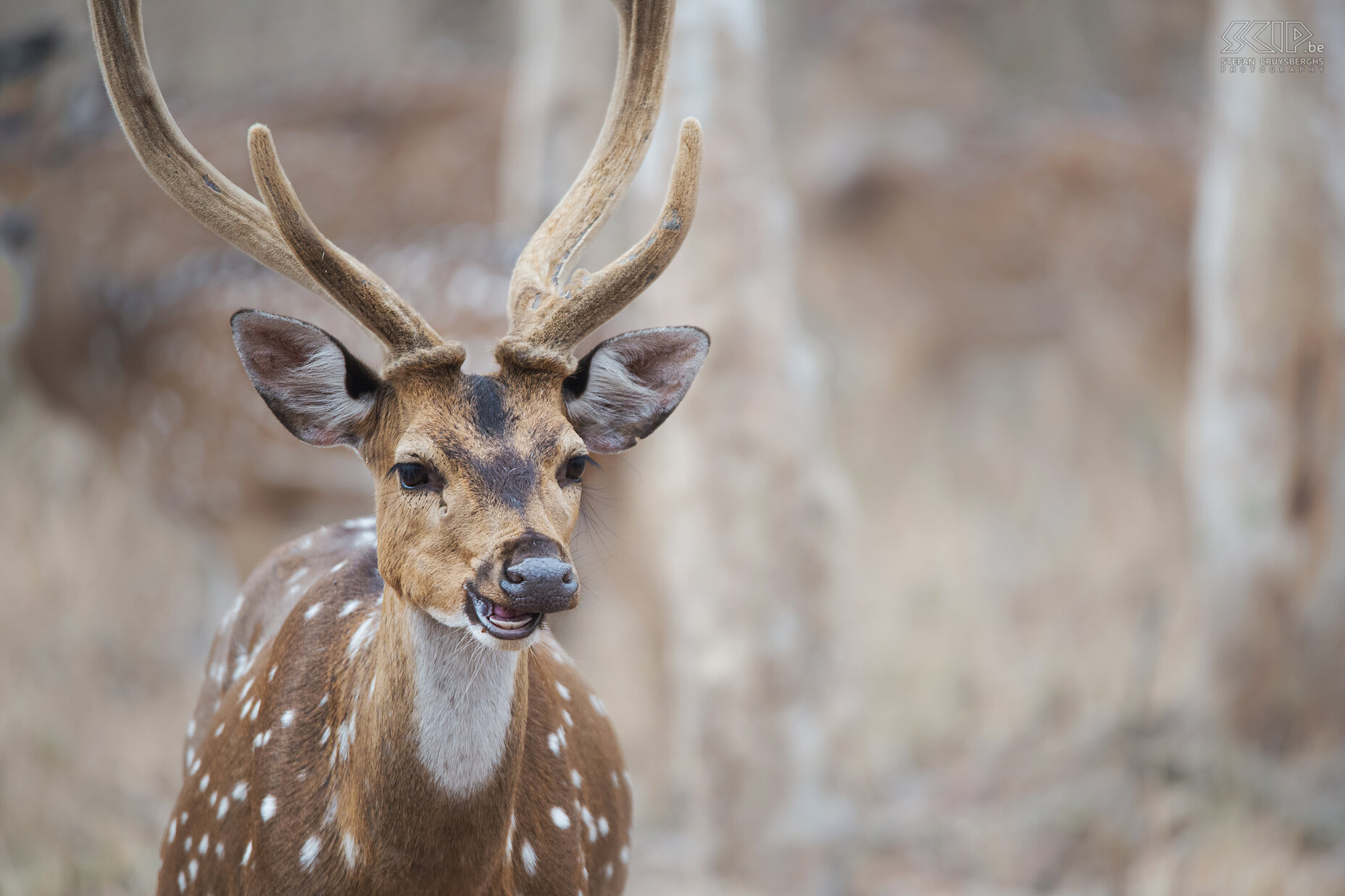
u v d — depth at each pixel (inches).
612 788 213.0
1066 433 687.7
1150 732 384.5
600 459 392.8
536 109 466.0
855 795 370.3
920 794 402.3
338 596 195.3
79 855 339.3
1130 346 717.3
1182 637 467.8
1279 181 406.0
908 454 701.3
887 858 371.2
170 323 441.1
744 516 350.6
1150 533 567.2
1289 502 408.5
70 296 455.2
